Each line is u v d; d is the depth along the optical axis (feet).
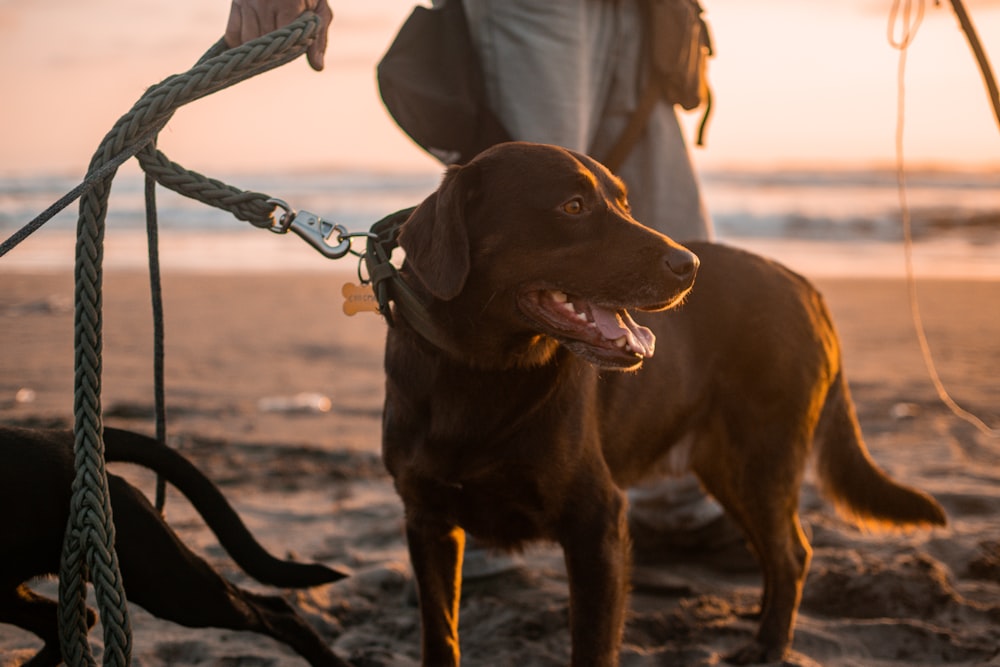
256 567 9.97
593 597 9.86
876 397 26.03
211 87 8.54
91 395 8.06
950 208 88.74
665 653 11.60
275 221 9.46
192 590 9.28
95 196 8.11
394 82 12.42
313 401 24.35
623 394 11.02
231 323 35.53
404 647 11.92
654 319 11.53
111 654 7.96
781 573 11.98
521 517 10.12
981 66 11.69
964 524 16.17
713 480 12.48
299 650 10.09
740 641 12.26
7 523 8.64
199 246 66.33
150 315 36.68
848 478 12.98
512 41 12.56
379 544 15.25
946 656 11.62
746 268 12.32
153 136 8.48
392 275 9.80
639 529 14.76
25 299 38.91
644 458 11.56
